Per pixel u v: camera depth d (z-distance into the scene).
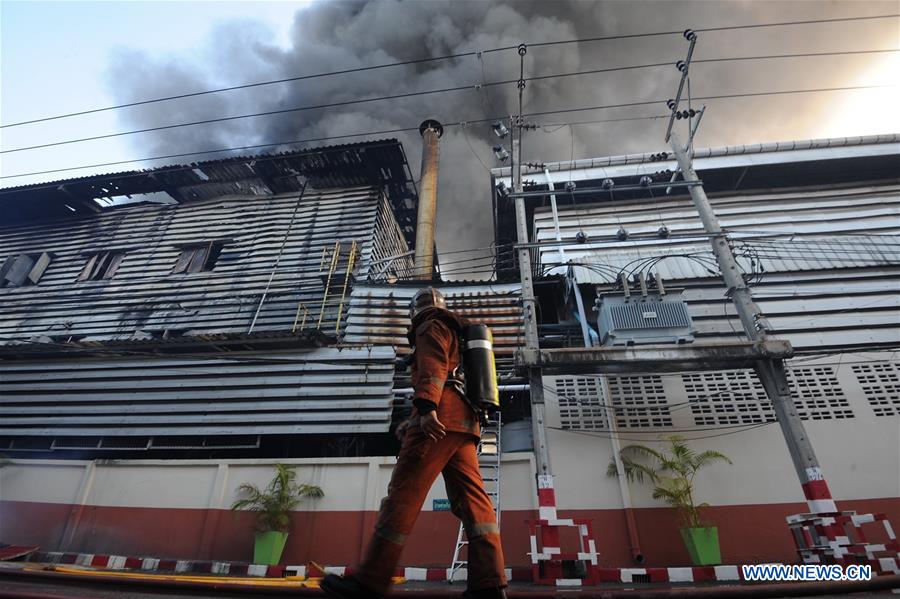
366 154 14.98
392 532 1.32
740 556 6.49
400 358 9.92
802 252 10.52
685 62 9.24
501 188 12.82
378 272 13.74
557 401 8.20
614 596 2.59
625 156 12.80
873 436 7.36
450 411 1.51
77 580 3.58
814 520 5.43
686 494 6.73
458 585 5.45
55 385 10.30
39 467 8.77
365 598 1.23
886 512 6.73
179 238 15.59
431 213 16.64
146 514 7.88
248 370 9.75
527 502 7.13
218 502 7.79
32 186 16.20
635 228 11.88
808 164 11.80
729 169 12.02
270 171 15.67
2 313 14.48
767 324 9.30
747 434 7.54
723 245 7.70
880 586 3.01
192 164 15.78
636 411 7.94
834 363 8.25
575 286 10.07
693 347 6.72
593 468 7.36
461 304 10.94
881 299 9.40
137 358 10.39
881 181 11.92
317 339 9.62
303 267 13.59
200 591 3.00
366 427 8.72
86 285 14.78
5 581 3.72
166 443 9.22
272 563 6.82
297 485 7.72
